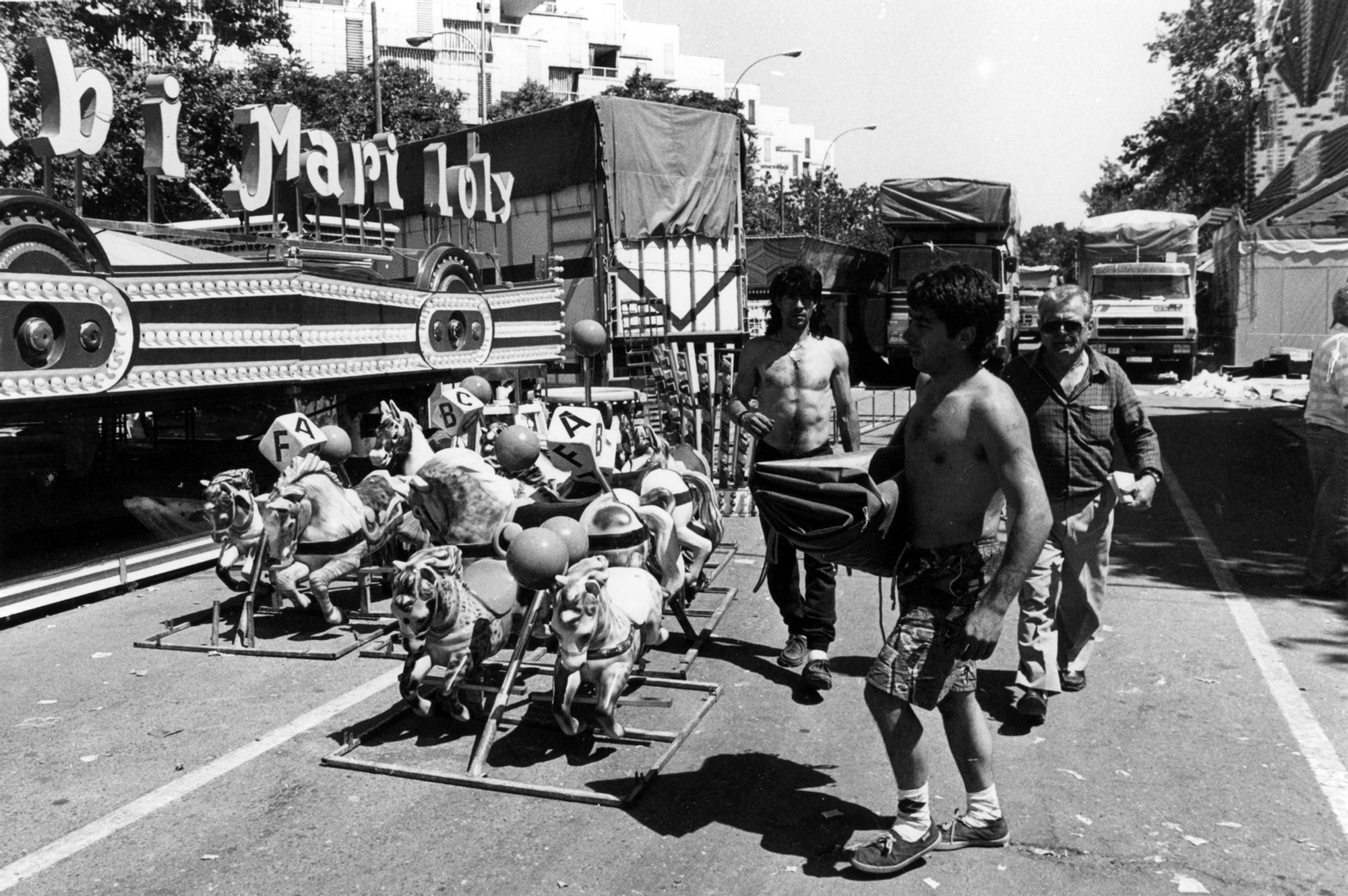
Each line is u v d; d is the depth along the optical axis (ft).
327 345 31.04
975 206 80.43
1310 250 95.55
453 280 37.83
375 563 24.75
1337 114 56.03
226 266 27.81
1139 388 89.45
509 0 234.17
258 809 14.49
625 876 12.54
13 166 54.13
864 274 103.30
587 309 49.96
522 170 51.62
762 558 29.22
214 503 21.76
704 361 49.49
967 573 12.00
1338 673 19.13
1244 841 13.14
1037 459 17.33
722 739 16.60
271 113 32.30
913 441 12.40
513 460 20.62
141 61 77.05
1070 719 17.13
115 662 21.07
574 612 15.16
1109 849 12.99
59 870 12.96
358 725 17.31
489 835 13.62
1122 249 96.43
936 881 12.32
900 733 12.25
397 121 136.77
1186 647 20.67
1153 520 33.22
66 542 25.44
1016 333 85.20
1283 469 43.21
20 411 22.65
